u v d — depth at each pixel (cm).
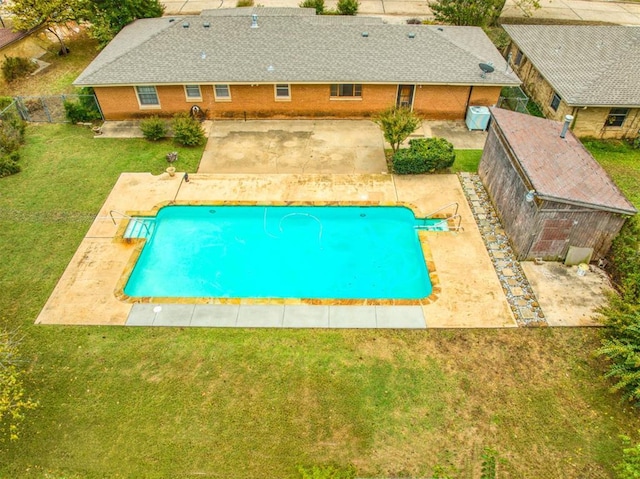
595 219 1360
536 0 3138
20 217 1658
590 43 2308
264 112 2203
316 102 2164
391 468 1018
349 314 1335
